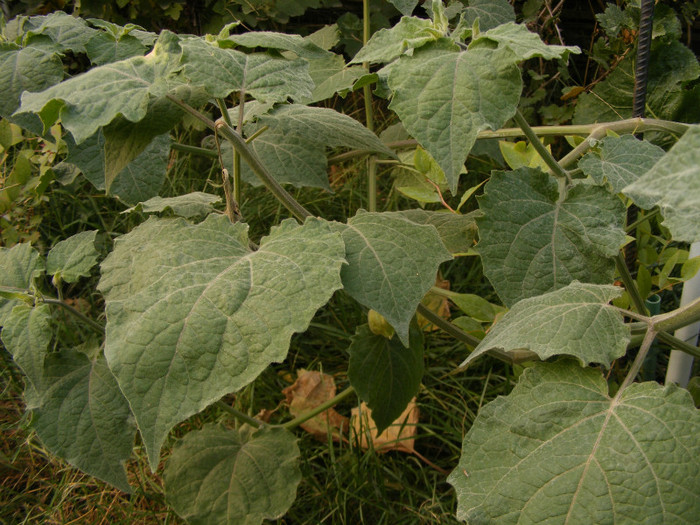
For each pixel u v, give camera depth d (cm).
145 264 47
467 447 43
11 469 74
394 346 67
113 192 64
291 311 42
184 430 75
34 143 99
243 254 48
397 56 50
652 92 81
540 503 40
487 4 87
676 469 38
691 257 63
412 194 70
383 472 71
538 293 51
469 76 46
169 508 67
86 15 115
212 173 105
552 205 53
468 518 41
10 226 87
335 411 77
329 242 46
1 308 60
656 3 80
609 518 39
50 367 62
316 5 115
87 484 70
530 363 60
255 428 69
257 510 63
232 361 42
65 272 61
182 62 50
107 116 47
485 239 52
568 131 65
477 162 104
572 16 112
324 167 78
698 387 66
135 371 41
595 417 42
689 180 31
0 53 63
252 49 56
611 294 46
